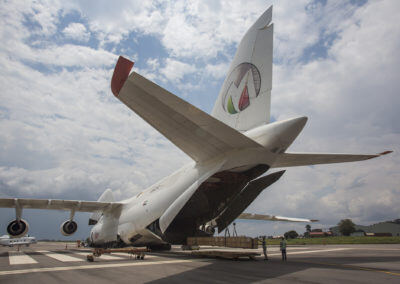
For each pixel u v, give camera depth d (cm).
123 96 680
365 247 1862
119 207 1694
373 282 499
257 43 1038
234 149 883
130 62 615
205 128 757
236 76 1099
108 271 680
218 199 1158
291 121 823
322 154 920
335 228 8488
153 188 1430
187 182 1086
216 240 1073
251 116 994
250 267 736
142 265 800
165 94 624
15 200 1440
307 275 587
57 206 1633
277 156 910
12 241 3669
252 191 1141
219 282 516
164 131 800
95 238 2012
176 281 532
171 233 1276
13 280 565
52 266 794
